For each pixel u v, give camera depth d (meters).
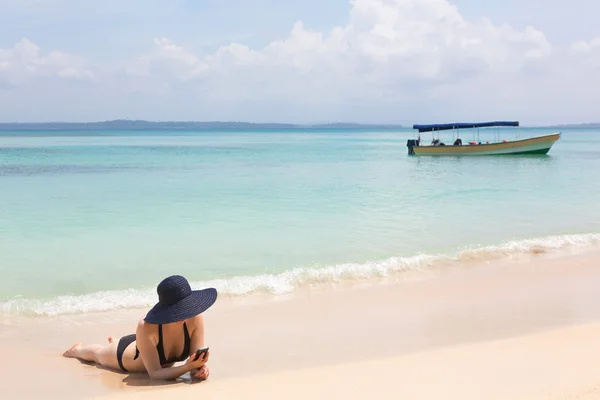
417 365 4.97
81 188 21.09
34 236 11.98
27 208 15.89
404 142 94.88
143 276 8.96
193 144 79.75
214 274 9.04
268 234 12.27
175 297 4.64
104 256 10.26
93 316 7.01
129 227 13.05
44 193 19.42
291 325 6.48
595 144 75.50
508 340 5.78
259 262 9.81
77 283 8.58
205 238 11.84
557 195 19.38
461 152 41.22
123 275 9.02
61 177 25.80
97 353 5.24
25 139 102.75
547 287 8.30
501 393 4.16
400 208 16.25
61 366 5.23
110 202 17.25
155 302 7.55
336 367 4.98
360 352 5.47
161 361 4.83
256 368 5.02
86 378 4.88
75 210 15.58
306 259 10.02
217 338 5.99
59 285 8.47
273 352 5.50
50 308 7.26
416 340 5.86
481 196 19.12
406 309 7.16
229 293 7.91
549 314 6.89
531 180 24.80
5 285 8.43
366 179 25.53
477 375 4.62
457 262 9.92
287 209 15.96
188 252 10.57
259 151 57.41
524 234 12.41
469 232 12.63
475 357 5.17
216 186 22.11
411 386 4.39
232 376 4.80
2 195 18.83
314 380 4.61
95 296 7.73
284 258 10.11
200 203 17.16
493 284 8.47
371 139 120.25
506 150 40.62
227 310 7.13
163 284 4.65
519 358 5.10
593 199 18.31
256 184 23.03
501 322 6.53
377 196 19.03
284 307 7.27
